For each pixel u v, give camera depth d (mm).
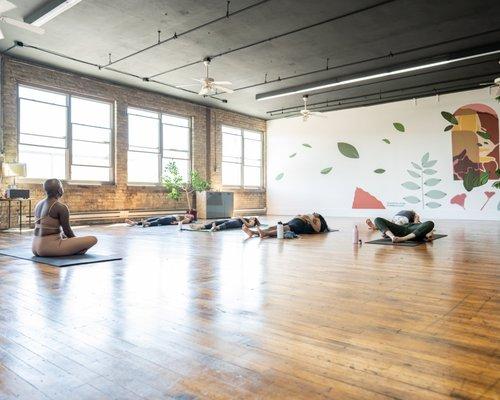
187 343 1909
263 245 5688
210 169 13672
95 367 1641
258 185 15781
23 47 8438
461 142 11828
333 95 12250
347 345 1873
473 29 7500
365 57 8992
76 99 10219
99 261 4254
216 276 3512
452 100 11969
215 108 13875
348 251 5016
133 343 1912
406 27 7410
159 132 12211
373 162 13422
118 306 2557
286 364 1663
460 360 1692
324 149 14484
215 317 2322
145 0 6480
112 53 8820
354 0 6418
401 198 12867
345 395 1395
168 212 12250
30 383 1500
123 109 11148
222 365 1656
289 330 2090
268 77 10500
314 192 14695
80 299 2732
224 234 7387
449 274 3545
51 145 9664
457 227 8703
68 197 9906
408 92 11961
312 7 6652
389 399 1364
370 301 2658
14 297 2787
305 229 7312
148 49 8578
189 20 7184
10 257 4609
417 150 12578
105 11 6875
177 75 10383
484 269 3768
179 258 4523
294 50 8578
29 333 2057
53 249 4500
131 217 11219
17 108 9055
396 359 1707
